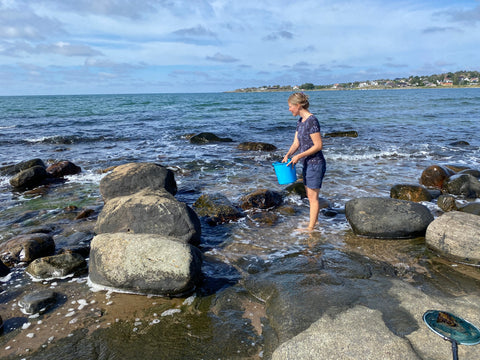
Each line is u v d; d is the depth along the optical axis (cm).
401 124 2016
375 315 291
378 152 1213
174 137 1647
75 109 3638
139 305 346
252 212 621
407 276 388
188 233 477
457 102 4188
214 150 1308
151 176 656
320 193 738
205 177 898
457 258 420
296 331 281
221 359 268
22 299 350
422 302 312
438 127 1880
